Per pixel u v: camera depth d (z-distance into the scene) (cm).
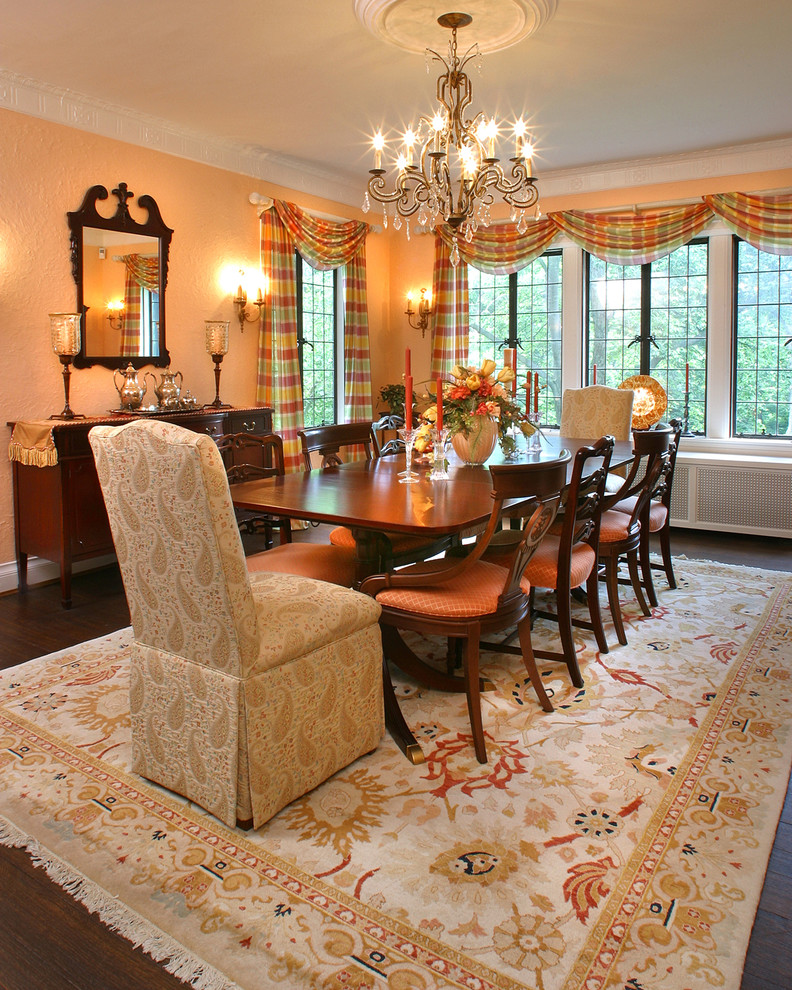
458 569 225
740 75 379
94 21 314
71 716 254
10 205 380
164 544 183
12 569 402
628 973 145
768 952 151
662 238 538
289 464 548
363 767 221
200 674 189
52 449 364
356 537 260
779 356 536
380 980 144
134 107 421
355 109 425
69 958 152
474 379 322
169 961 150
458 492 271
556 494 231
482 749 223
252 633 181
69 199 406
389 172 568
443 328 625
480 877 173
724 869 175
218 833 190
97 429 194
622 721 249
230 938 155
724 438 551
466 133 332
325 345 625
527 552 234
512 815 197
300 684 196
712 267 540
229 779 187
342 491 275
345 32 324
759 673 287
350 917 161
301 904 165
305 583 221
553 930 156
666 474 388
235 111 429
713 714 253
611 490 339
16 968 149
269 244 527
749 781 212
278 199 534
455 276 619
